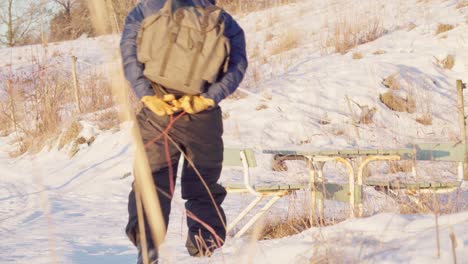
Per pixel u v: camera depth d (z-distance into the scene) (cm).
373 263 271
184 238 535
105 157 1155
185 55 322
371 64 1343
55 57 1973
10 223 702
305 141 1107
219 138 358
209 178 366
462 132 891
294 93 1255
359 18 1644
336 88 1255
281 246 333
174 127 346
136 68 334
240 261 303
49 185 1036
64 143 1262
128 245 538
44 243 547
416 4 1764
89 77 1545
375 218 363
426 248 280
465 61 1336
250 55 1560
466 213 343
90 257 477
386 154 547
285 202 721
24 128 1280
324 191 512
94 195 944
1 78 1798
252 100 1245
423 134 1080
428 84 1275
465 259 260
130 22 338
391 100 1202
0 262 458
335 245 296
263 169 983
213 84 341
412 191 521
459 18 1539
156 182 344
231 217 650
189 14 326
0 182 1120
